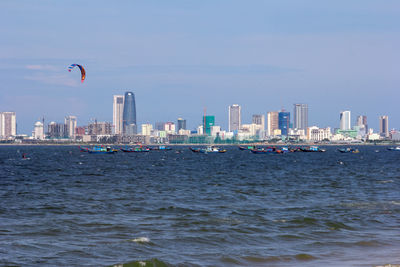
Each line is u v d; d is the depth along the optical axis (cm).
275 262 5866
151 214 9562
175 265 5703
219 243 6862
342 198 12106
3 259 5959
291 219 8725
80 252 6300
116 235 7388
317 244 6788
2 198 12312
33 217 9206
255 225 8194
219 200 11875
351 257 6062
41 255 6162
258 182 17300
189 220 8731
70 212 9875
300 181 17738
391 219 8725
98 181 17812
